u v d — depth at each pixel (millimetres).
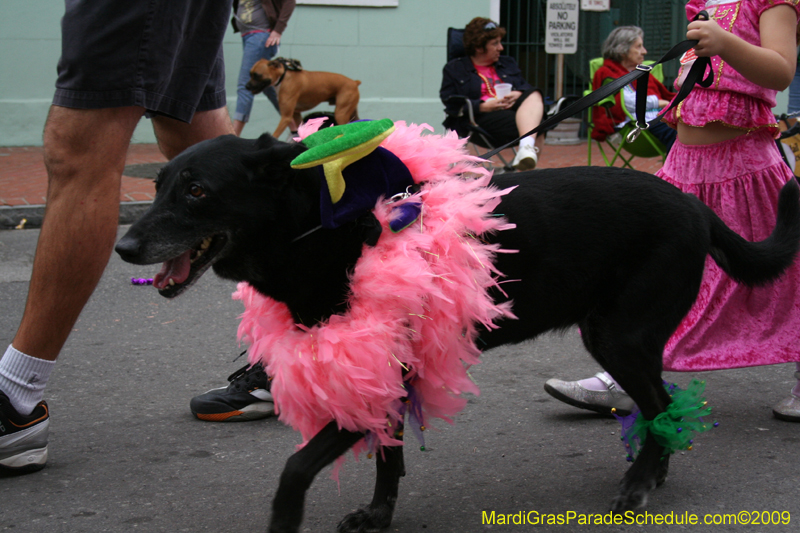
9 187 7387
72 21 2498
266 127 10672
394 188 2094
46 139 2551
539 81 11672
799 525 2264
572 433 2955
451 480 2594
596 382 3057
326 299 2088
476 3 10797
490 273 2166
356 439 2033
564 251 2266
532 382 3502
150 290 4953
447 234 2023
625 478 2404
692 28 2578
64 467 2689
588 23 11492
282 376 1988
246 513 2377
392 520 2342
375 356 1919
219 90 3209
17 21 9711
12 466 2590
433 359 2049
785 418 2984
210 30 2869
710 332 2994
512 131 6617
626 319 2316
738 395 3266
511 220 2203
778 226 2586
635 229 2297
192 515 2367
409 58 10805
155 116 3109
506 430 2988
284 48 10469
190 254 2066
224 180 1986
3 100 9844
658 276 2301
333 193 1949
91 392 3398
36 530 2271
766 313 2945
